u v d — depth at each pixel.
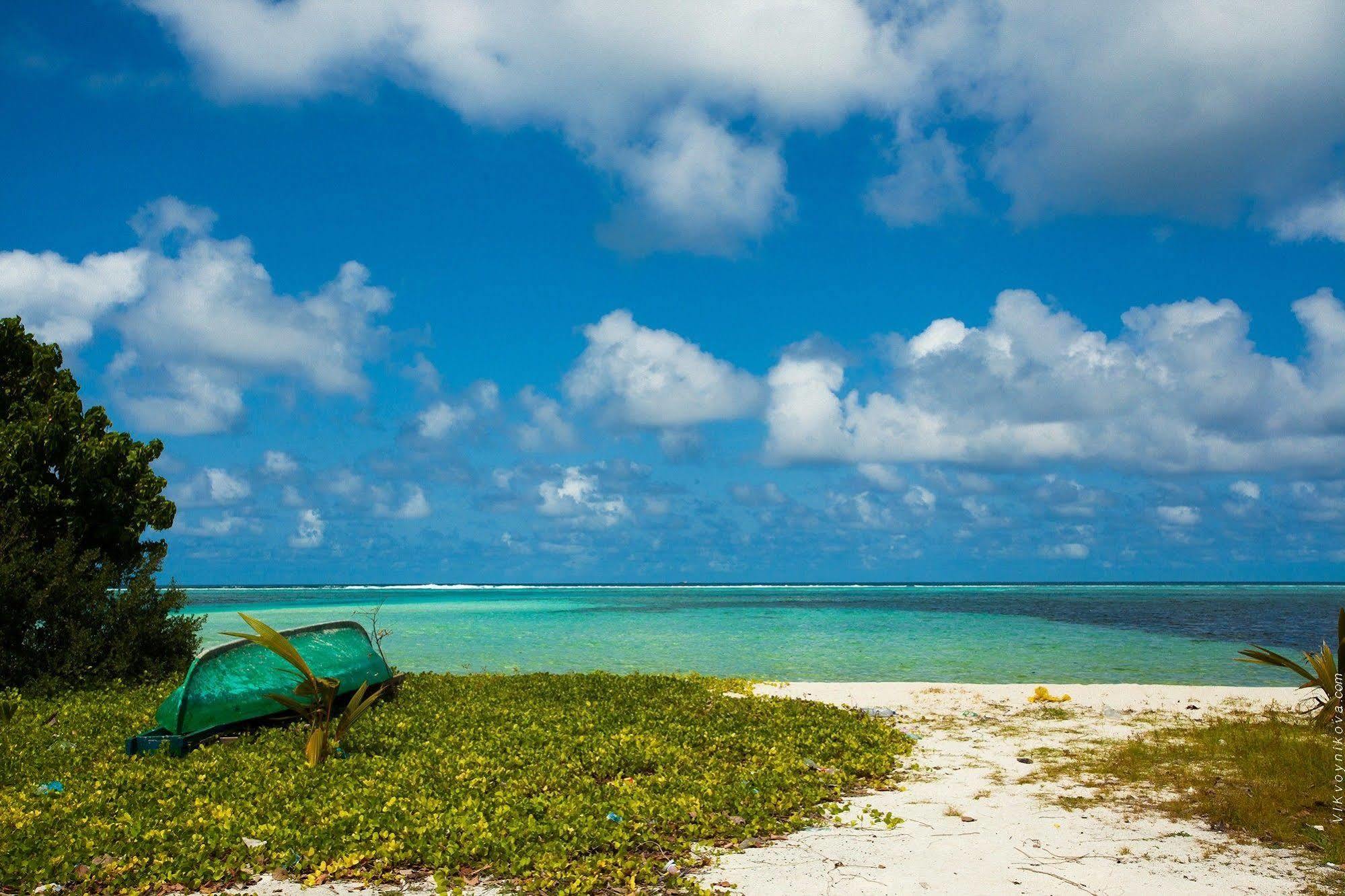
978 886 7.25
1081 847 8.27
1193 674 26.39
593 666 28.64
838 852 8.25
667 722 14.87
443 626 49.72
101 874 7.18
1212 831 8.72
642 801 9.48
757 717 15.57
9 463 19.03
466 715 14.95
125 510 20.94
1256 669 27.53
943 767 12.25
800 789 10.55
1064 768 11.80
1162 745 13.12
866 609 73.31
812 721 15.28
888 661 30.08
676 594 140.00
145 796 9.47
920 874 7.56
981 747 13.66
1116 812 9.50
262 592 160.12
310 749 11.16
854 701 18.75
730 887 7.28
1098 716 16.45
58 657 17.20
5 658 16.94
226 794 9.63
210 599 101.75
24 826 8.21
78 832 8.10
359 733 12.98
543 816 8.99
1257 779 10.36
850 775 11.53
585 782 10.48
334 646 15.87
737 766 11.80
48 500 19.39
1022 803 10.02
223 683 12.86
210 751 11.70
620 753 12.14
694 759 11.97
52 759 11.24
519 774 10.82
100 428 21.55
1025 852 8.13
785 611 70.44
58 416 20.48
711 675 25.91
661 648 34.97
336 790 9.71
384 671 16.70
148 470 21.91
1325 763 10.63
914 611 68.88
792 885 7.34
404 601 94.62
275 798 9.41
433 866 7.64
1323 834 8.35
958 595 129.62
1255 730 13.55
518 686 18.78
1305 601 90.19
